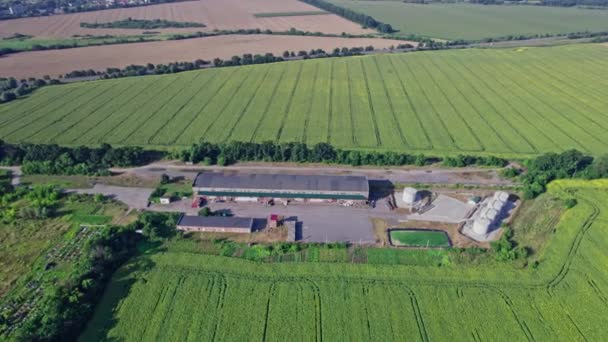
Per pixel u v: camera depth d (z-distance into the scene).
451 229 102.31
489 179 123.06
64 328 71.88
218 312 78.06
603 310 78.38
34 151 128.25
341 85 195.75
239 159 133.00
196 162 131.38
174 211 108.44
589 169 119.44
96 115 163.50
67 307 75.50
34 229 100.44
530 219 104.56
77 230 100.12
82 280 80.62
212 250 94.06
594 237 95.75
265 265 89.19
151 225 99.50
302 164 131.12
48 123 156.12
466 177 124.19
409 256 92.44
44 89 190.88
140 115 163.62
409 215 107.50
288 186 111.94
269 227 101.75
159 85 196.62
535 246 94.94
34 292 82.19
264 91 188.38
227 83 198.62
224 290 82.75
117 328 74.62
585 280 84.81
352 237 99.06
